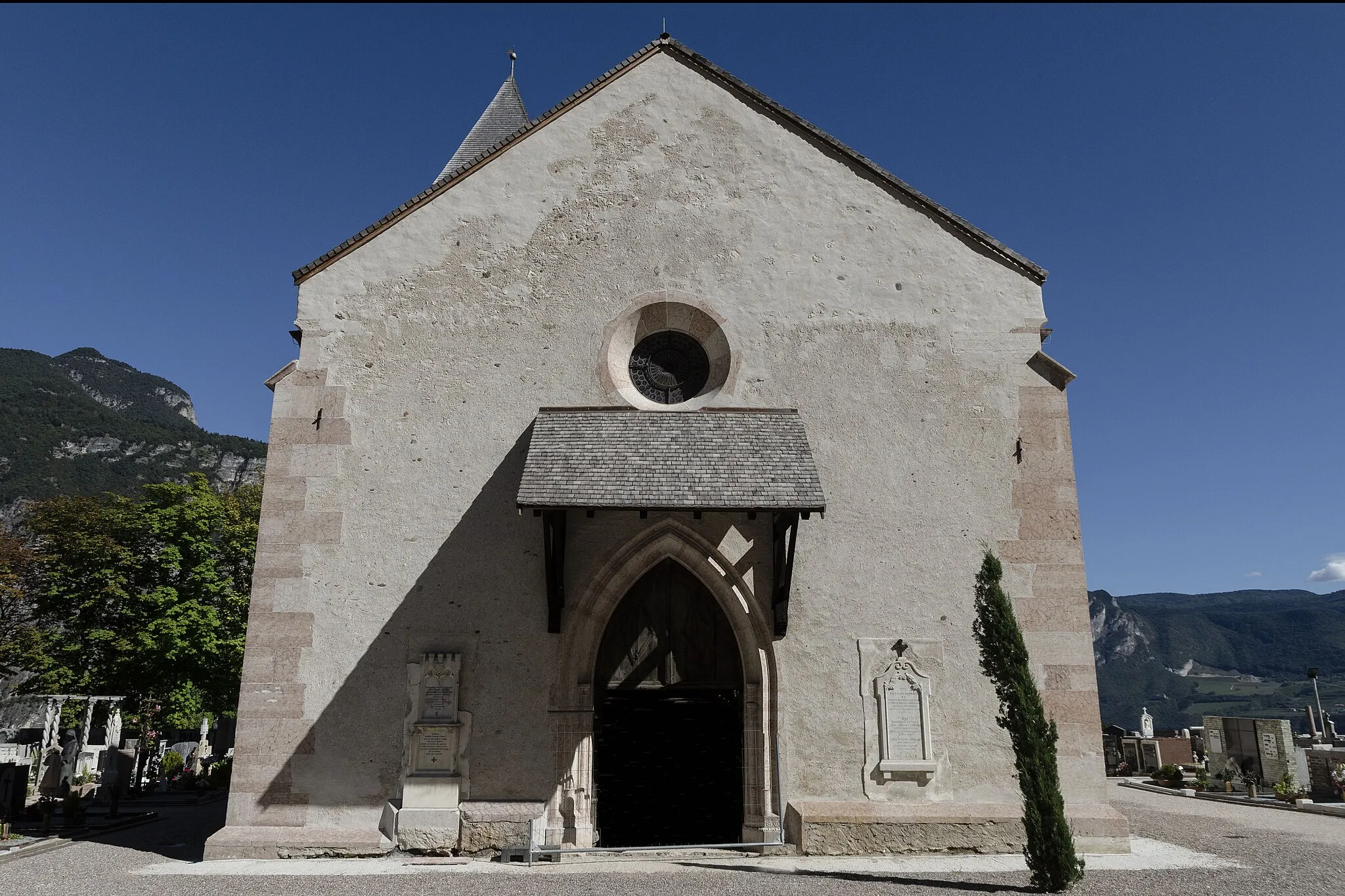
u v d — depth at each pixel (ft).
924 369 39.96
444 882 29.45
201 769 82.17
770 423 37.96
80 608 85.15
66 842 42.01
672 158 41.96
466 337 39.65
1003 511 38.40
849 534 38.09
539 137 41.98
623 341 40.57
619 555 37.11
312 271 39.86
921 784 35.76
